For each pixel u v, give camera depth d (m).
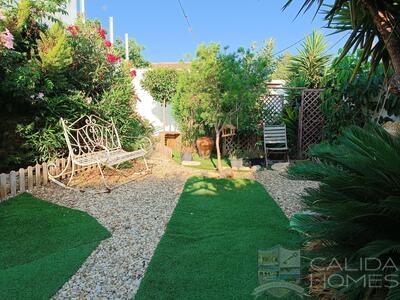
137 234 3.24
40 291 2.20
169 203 4.28
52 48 5.12
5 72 4.83
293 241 2.80
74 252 2.81
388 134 2.01
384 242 1.64
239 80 5.48
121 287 2.28
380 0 2.22
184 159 7.59
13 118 5.34
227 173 6.04
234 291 2.18
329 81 7.70
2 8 5.29
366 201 1.94
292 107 8.84
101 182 5.37
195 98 6.04
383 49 2.69
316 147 2.54
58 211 3.86
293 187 5.26
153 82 10.34
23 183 4.59
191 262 2.61
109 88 6.76
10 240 3.03
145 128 8.58
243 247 2.87
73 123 5.51
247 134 8.69
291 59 9.94
